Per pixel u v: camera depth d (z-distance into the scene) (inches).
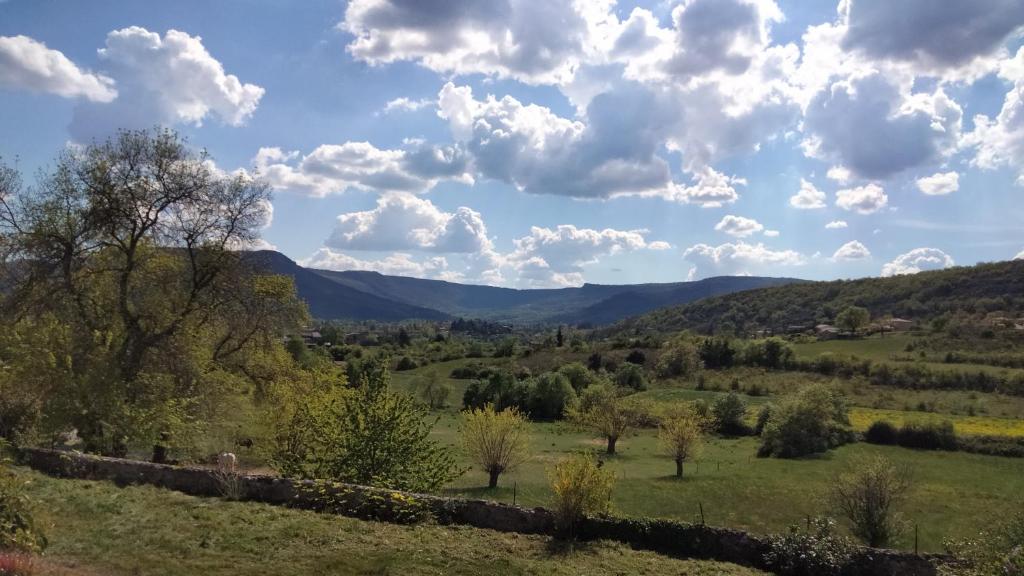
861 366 2960.1
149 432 800.3
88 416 767.1
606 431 1907.0
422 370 3993.6
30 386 753.6
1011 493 1253.1
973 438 1774.1
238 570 383.9
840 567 504.1
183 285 1049.5
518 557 474.6
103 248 1011.3
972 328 3563.0
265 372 1131.9
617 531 553.0
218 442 946.7
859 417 2129.7
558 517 552.1
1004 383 2514.8
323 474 668.1
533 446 1935.3
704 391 2906.0
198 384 960.3
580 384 3031.5
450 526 540.4
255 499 563.2
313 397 860.6
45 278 932.6
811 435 1793.8
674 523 550.9
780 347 3346.5
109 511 476.1
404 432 689.0
